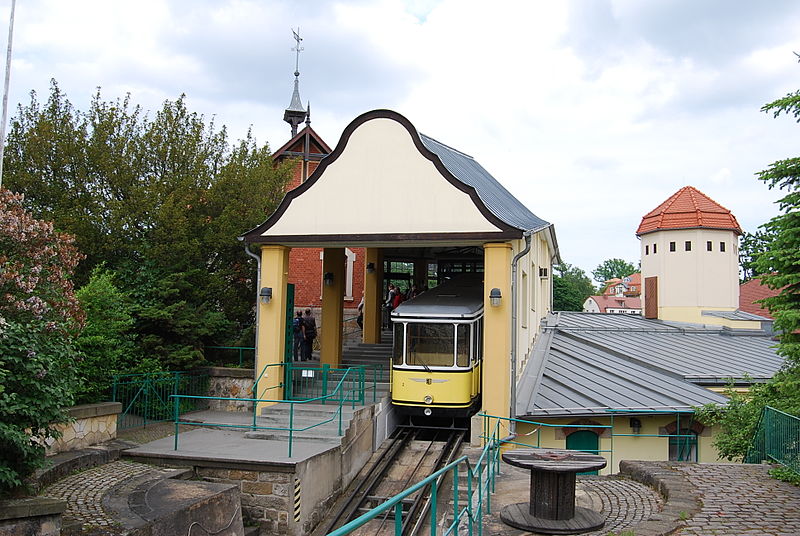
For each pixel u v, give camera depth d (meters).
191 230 20.20
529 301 22.55
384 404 17.98
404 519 13.04
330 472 14.12
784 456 11.64
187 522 10.32
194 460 12.91
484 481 12.25
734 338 27.89
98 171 19.69
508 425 15.88
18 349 8.66
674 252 35.88
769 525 8.83
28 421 8.97
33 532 8.40
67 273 10.81
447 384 17.22
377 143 17.25
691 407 18.42
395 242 16.94
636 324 32.75
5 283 9.18
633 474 12.16
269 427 15.55
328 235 17.19
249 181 21.52
